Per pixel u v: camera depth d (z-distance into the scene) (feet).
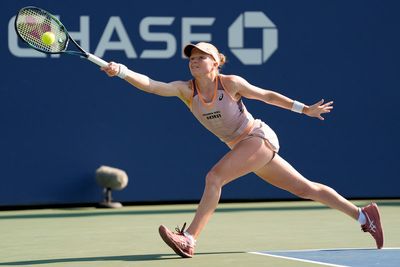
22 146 116.06
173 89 66.13
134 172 119.03
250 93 66.18
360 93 123.95
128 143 118.73
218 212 111.55
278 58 121.49
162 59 118.62
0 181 115.65
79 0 116.06
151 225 96.78
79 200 117.91
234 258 65.77
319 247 75.15
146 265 61.82
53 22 66.54
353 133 123.95
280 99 67.05
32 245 77.87
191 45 64.69
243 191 122.72
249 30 120.67
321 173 123.13
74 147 117.39
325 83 122.83
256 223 97.96
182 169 120.37
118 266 61.57
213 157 121.19
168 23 118.62
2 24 114.73
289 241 80.07
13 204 116.06
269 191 123.65
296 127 122.21
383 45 124.36
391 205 118.52
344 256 66.90
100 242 79.97
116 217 106.22
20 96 115.65
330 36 122.93
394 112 124.88
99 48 116.78
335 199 70.69
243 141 67.15
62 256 69.00
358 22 123.65
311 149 122.72
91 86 117.50
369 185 124.67
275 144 67.82
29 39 67.00
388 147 124.88
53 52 65.41
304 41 122.11
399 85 124.77
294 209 115.03
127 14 117.60
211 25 119.75
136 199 119.14
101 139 118.01
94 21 116.57
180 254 65.57
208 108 66.18
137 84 64.80
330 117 123.24
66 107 116.88
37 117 116.37
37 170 116.47
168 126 119.75
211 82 65.67
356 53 123.65
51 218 105.40
